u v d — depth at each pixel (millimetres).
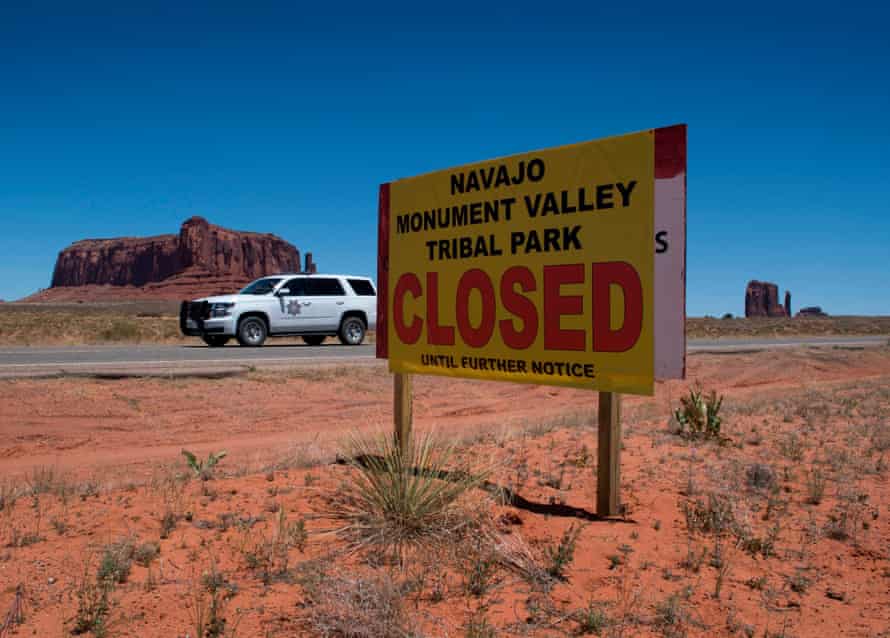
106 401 11594
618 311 5070
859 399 12984
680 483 6371
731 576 4211
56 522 4676
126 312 79688
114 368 13664
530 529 4852
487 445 8086
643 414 11820
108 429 10602
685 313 4684
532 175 5613
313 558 4152
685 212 4684
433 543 4418
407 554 4281
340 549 4316
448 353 6301
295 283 22125
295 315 21844
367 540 4410
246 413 12094
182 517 4855
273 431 11445
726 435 8875
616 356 5086
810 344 29891
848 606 3857
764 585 4102
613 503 5242
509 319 5793
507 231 5809
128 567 3867
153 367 14078
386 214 7012
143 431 10719
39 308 93688
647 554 4500
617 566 4285
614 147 5078
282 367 15117
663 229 4797
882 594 4027
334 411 12883
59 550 4156
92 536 4410
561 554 4180
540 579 4012
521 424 11062
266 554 4164
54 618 3312
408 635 3221
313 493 5543
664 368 4797
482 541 4457
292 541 4395
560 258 5426
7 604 3447
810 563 4492
